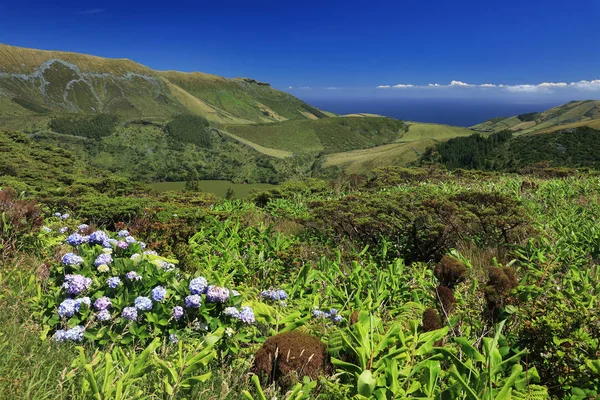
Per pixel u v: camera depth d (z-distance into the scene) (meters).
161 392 1.88
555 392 2.07
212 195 13.19
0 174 24.91
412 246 6.11
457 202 6.52
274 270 4.79
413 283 4.07
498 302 2.49
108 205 7.74
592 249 4.69
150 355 2.01
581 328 2.10
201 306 2.61
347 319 3.04
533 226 5.80
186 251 5.03
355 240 6.78
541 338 2.15
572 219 6.18
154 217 7.08
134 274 2.75
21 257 3.81
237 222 6.35
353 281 4.00
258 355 2.31
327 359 2.31
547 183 10.52
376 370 1.90
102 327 2.45
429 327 2.27
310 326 2.88
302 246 6.18
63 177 25.81
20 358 1.98
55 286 2.94
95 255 3.09
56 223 5.32
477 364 2.08
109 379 1.71
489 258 5.29
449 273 3.04
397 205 6.52
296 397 1.89
